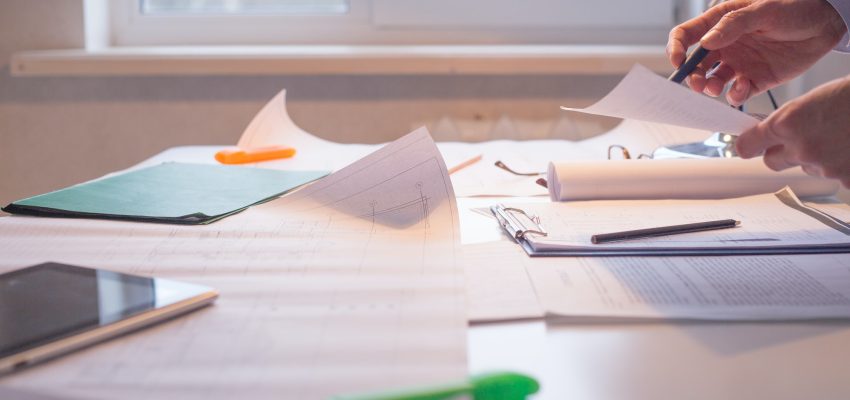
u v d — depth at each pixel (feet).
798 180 2.88
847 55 4.37
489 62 5.71
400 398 1.25
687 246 2.20
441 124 5.80
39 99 5.96
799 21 2.98
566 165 2.89
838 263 2.06
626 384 1.39
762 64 3.27
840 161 1.96
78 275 1.85
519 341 1.59
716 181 2.85
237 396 1.29
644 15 6.43
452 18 6.45
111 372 1.39
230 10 6.63
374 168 2.76
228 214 2.62
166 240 2.31
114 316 1.58
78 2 6.00
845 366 1.45
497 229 2.52
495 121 5.96
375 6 6.40
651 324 1.68
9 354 1.40
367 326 1.59
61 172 6.08
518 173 3.41
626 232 2.29
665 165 2.89
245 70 5.66
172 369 1.40
